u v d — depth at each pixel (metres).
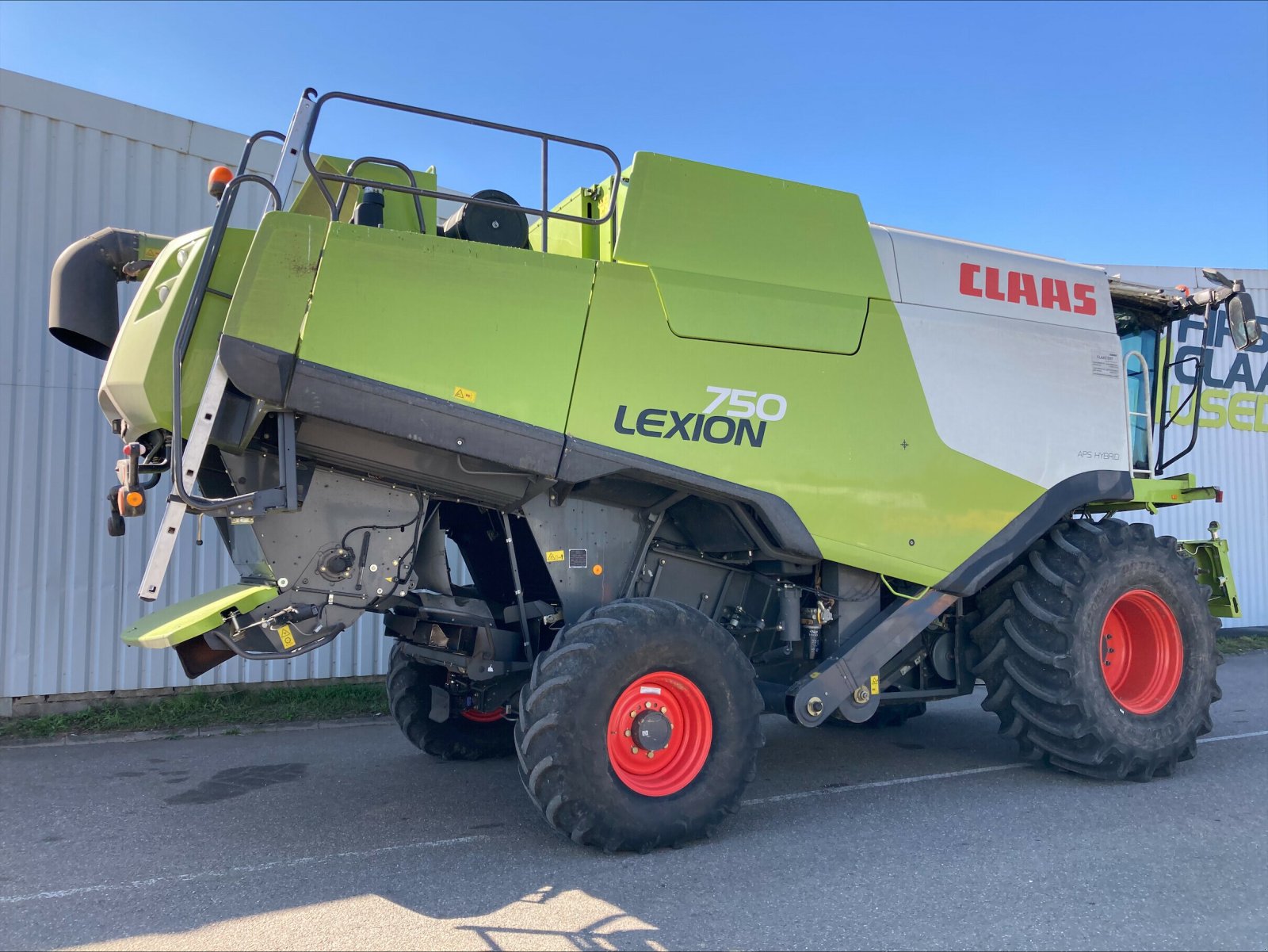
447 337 3.62
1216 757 5.57
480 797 4.73
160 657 7.20
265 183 3.58
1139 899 3.23
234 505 3.40
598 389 3.86
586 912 3.13
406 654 5.32
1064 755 4.88
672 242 4.11
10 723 6.52
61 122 6.93
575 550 4.32
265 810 4.50
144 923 3.08
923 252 4.79
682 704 3.93
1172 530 11.96
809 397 4.30
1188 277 12.39
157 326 3.61
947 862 3.63
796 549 4.22
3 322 6.70
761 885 3.38
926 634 5.16
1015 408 4.87
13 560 6.68
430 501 4.29
